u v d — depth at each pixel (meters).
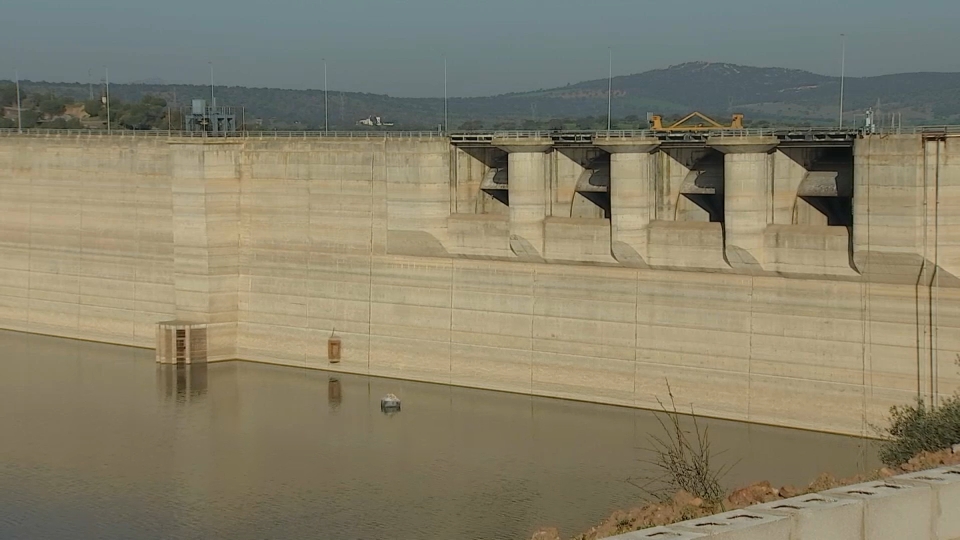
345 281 80.44
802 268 62.06
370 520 53.12
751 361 64.44
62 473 60.62
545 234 71.19
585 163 73.19
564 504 54.06
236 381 79.44
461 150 75.56
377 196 78.12
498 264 73.62
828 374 62.00
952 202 56.88
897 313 59.53
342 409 71.81
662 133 67.75
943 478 29.02
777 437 62.06
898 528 27.58
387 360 79.06
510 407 70.62
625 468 58.84
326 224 80.88
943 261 57.38
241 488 57.91
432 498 55.62
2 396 76.44
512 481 57.62
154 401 74.75
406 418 69.31
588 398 70.62
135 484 58.84
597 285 69.69
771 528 26.00
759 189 63.19
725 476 56.16
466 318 75.31
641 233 67.31
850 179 62.44
